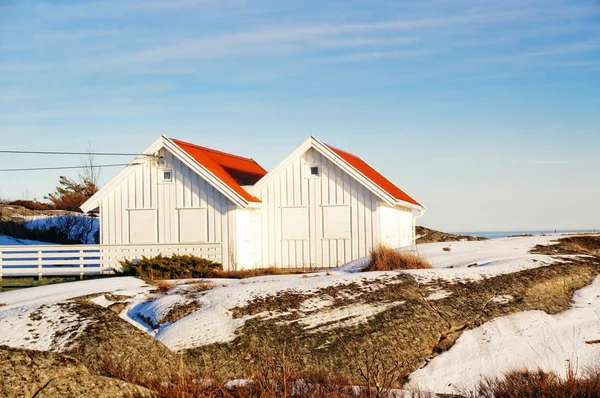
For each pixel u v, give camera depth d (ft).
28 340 44.39
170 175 94.07
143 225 94.53
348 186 92.68
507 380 42.11
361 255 91.71
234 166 110.93
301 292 55.57
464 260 72.79
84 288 62.18
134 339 44.50
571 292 60.54
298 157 94.58
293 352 45.80
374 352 46.91
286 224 94.84
